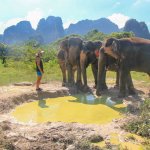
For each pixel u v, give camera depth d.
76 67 15.89
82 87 15.19
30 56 31.02
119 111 11.12
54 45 63.03
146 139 8.36
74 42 15.59
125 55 13.13
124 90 13.27
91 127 9.15
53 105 12.27
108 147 7.62
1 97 12.03
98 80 14.09
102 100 13.00
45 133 8.38
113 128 9.16
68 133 8.38
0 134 8.30
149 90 14.62
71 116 10.69
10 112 11.20
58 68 25.83
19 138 8.09
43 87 14.84
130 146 7.87
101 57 14.10
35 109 11.66
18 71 24.45
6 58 42.44
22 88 14.44
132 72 22.59
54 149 7.54
